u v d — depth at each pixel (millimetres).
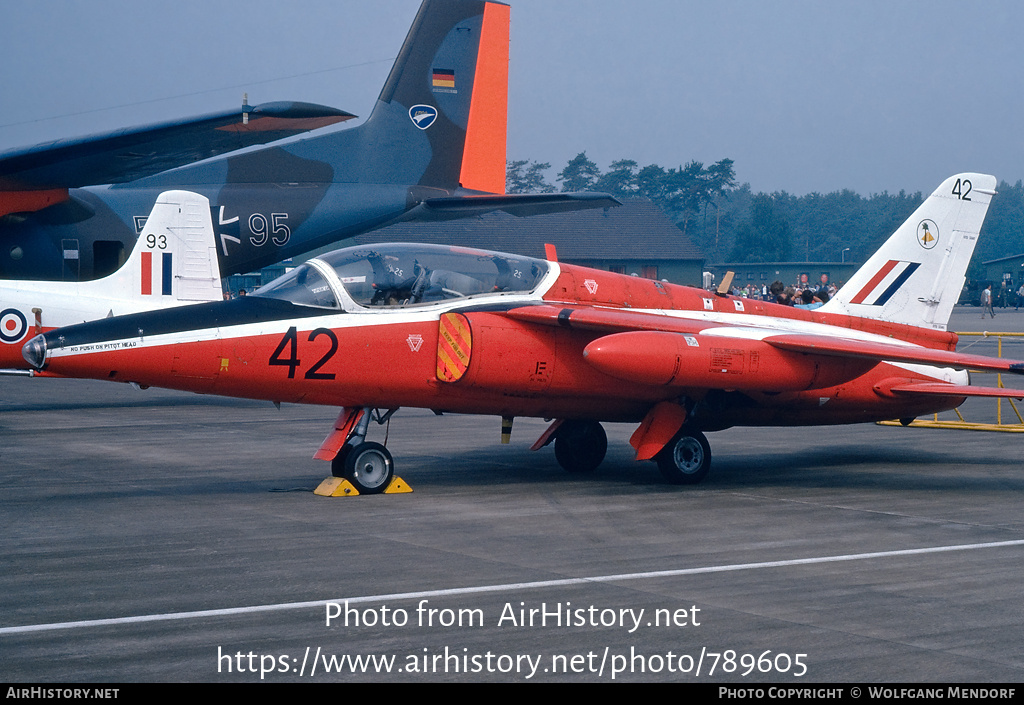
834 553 19062
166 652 13055
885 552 19188
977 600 15742
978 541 20250
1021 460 33281
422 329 25969
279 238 51750
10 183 46312
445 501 24594
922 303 33500
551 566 17828
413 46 55000
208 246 43688
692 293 30734
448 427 42062
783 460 33125
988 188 34219
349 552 18859
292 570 17422
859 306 32812
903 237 33156
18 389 57562
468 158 56656
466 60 56125
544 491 26281
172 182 51406
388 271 26234
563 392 27188
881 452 35219
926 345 33469
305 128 46000
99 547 19203
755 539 20344
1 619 14422
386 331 25531
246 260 51344
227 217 50219
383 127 54625
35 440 36500
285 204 51688
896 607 15312
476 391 26594
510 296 27172
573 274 28562
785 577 17141
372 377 25516
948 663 12805
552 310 26188
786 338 26328
